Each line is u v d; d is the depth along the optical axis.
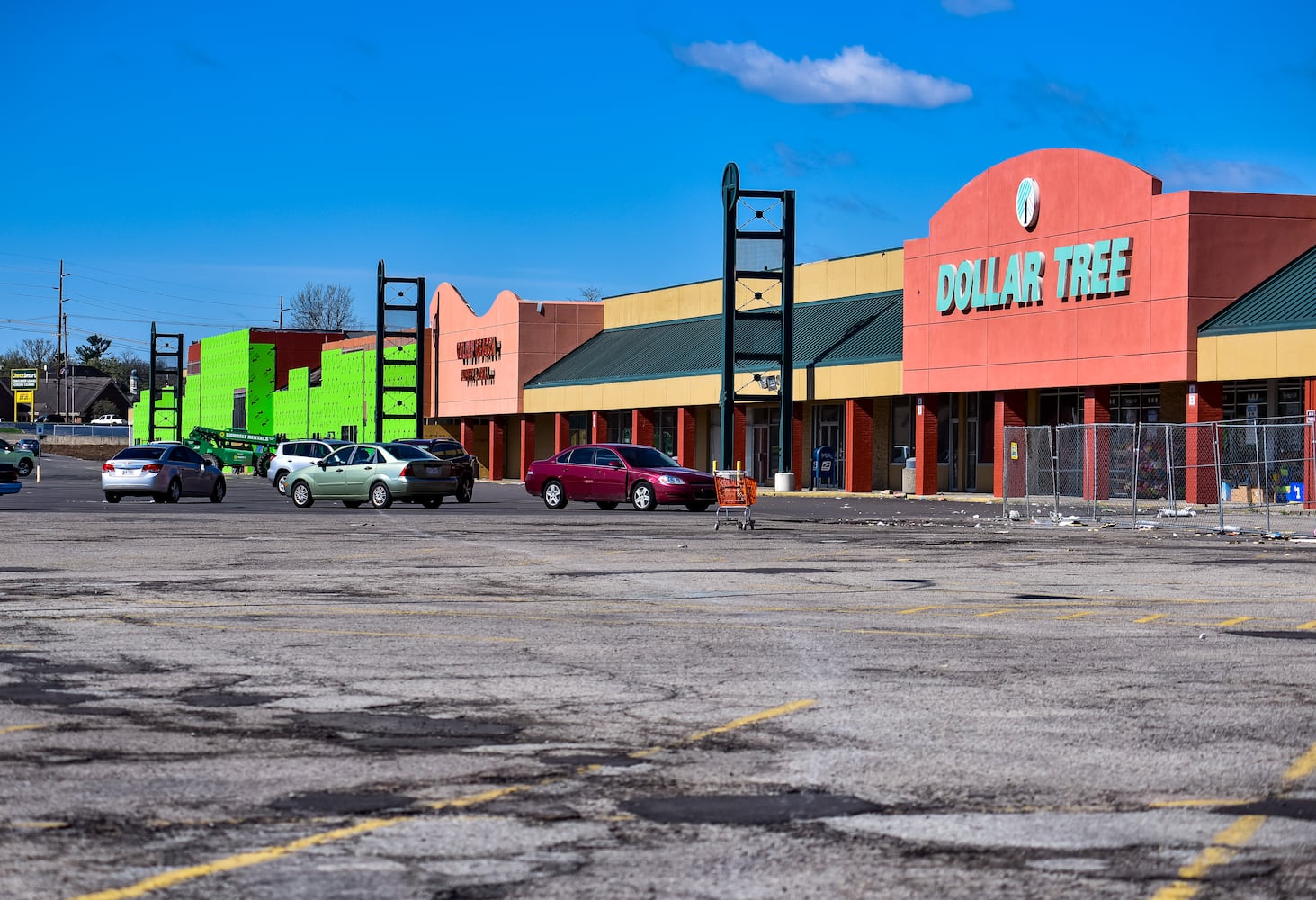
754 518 34.44
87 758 7.95
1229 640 12.83
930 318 49.78
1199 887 5.72
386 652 11.97
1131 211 42.16
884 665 11.30
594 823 6.65
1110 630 13.52
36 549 23.09
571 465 40.28
